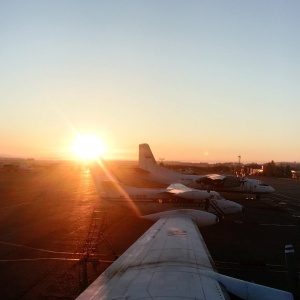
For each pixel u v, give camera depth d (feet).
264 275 63.31
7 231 97.14
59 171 535.60
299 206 167.12
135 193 108.58
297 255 78.07
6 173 430.20
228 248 82.38
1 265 65.87
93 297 26.48
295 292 36.63
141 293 25.90
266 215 135.54
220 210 108.68
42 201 164.04
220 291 27.68
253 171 538.06
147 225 107.65
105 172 112.37
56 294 51.65
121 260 36.88
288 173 479.82
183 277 29.84
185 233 55.57
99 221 112.16
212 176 177.06
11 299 49.93
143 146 185.16
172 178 181.37
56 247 79.51
